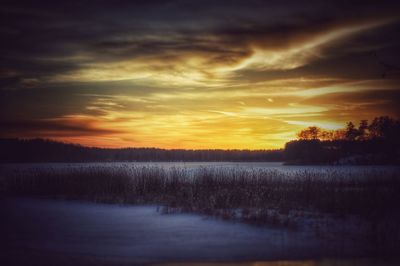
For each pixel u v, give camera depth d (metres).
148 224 13.06
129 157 125.38
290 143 95.56
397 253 9.47
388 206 16.28
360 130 83.25
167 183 23.67
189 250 9.73
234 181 24.86
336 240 10.69
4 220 14.09
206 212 15.22
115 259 9.02
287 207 15.85
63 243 10.54
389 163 72.25
